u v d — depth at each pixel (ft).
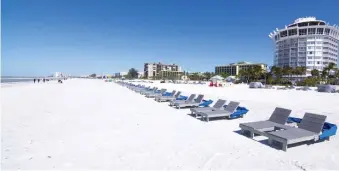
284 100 58.54
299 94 82.74
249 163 16.10
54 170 14.57
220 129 25.53
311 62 311.68
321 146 19.80
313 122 20.98
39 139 20.89
